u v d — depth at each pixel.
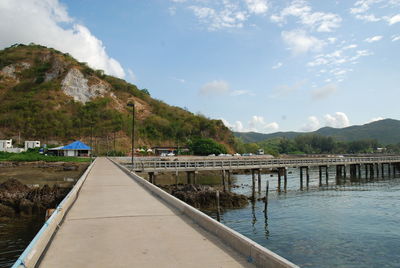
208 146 95.19
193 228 8.16
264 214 25.73
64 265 5.41
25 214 23.14
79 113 123.75
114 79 162.00
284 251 16.75
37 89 139.00
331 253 16.41
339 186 45.78
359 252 16.53
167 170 36.09
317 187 44.75
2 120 111.38
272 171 70.06
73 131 112.06
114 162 46.38
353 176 59.50
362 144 187.12
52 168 56.62
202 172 62.53
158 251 6.20
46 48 180.62
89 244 6.70
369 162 57.41
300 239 18.89
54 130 110.94
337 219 23.89
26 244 16.16
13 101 128.38
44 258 5.79
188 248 6.39
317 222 23.03
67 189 29.17
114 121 118.62
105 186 18.00
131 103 41.59
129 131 113.81
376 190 40.72
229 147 127.62
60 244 6.71
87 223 8.77
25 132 109.38
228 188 41.53
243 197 30.89
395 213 25.91
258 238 19.16
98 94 141.00
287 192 39.31
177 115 145.50
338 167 53.78
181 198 28.16
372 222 22.89
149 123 125.69
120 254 6.02
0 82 146.12
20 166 59.81
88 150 82.31
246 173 66.75
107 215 9.88
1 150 82.19
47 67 155.50
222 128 133.62
